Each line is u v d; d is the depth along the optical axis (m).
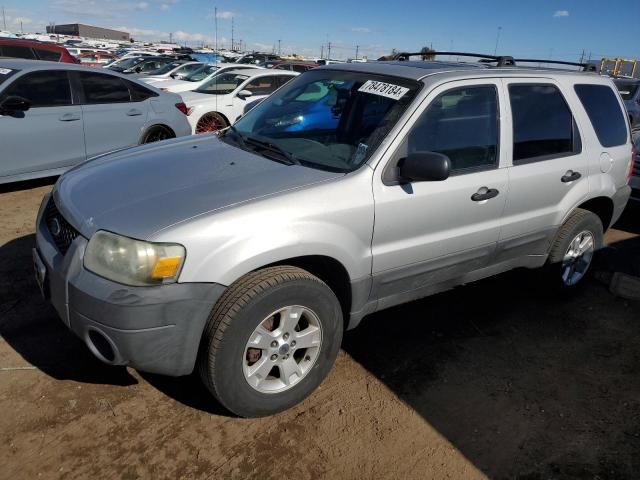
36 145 6.14
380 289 3.10
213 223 2.42
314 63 22.05
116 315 2.32
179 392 2.96
